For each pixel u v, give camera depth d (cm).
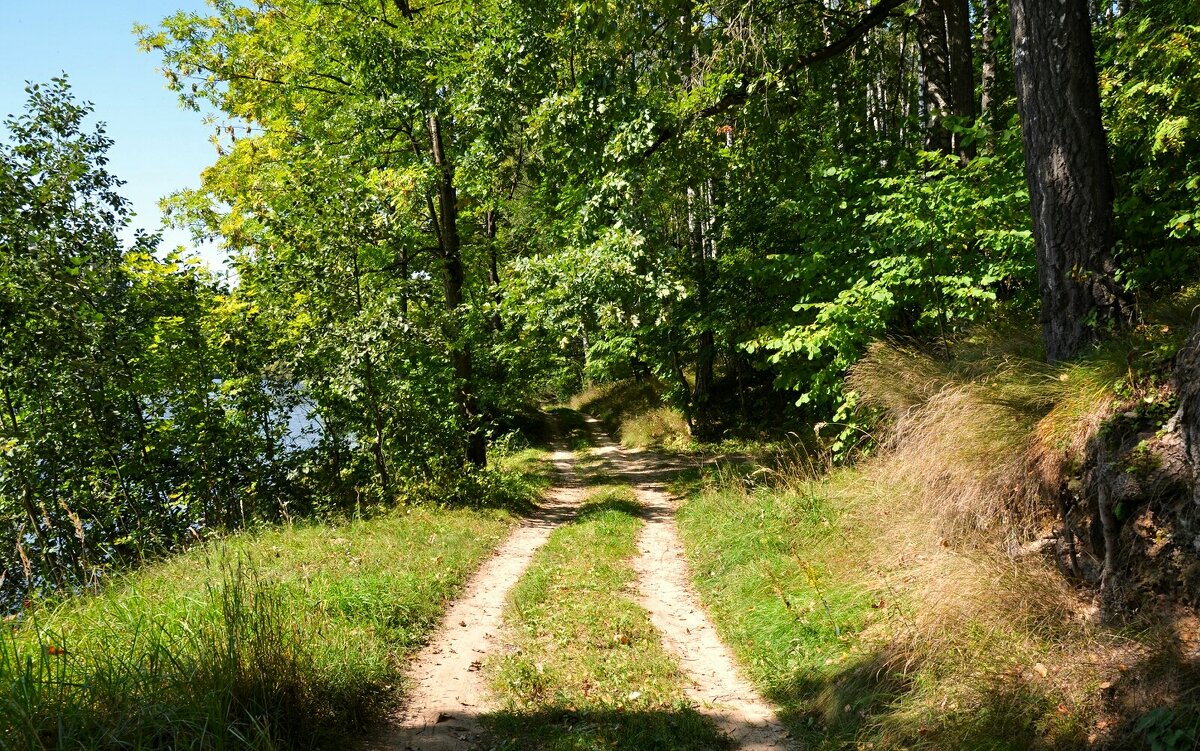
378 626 604
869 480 764
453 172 1540
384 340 1154
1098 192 547
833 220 1038
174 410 1257
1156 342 462
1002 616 431
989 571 458
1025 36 570
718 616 700
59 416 1086
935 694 411
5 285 967
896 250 877
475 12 1466
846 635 541
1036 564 456
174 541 1058
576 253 1264
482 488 1302
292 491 1298
